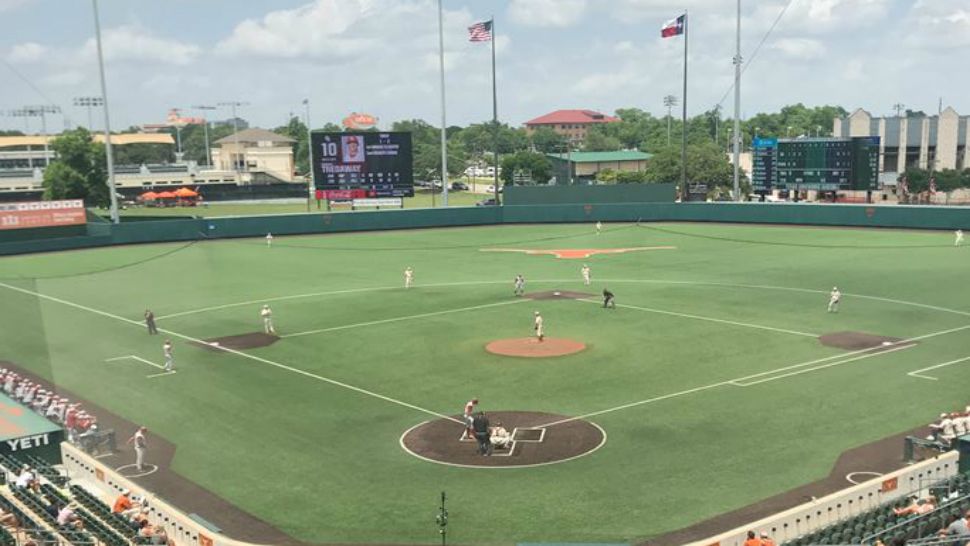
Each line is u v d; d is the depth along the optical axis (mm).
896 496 25625
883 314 52438
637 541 23344
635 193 109125
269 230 102812
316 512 25969
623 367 41688
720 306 56219
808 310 54219
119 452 31656
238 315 57219
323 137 104688
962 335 46500
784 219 100312
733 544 22281
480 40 108000
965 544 19141
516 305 58594
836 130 155000
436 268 77000
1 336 51062
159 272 77125
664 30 106312
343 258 84688
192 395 38719
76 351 47250
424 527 24688
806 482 27125
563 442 31469
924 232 89750
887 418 33156
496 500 26422
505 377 40500
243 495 27422
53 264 82750
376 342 48406
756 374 39812
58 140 136250
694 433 32094
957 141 147500
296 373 42219
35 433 30453
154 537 22547
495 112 110188
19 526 23203
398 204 107750
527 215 110250
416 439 32281
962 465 27234
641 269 73188
